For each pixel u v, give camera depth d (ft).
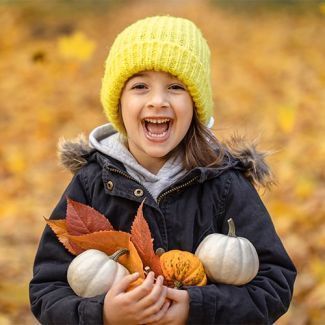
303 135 23.43
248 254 7.88
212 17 58.08
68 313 7.61
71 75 34.40
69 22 48.57
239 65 38.06
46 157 23.65
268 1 58.39
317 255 14.93
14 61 37.09
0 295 12.96
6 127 27.17
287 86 31.07
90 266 7.63
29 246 16.39
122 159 8.54
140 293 7.22
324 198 17.62
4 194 20.10
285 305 8.14
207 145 8.66
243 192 8.56
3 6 49.37
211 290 7.65
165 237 8.28
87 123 27.61
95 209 8.52
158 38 8.26
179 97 8.26
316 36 44.80
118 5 60.34
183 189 8.45
